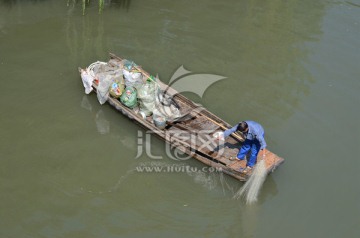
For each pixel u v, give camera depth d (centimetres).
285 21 1521
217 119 1088
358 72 1310
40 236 869
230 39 1427
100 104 1159
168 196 969
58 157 1033
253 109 1171
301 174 1016
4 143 1049
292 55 1370
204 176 1011
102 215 920
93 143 1072
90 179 993
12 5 1512
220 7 1583
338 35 1459
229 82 1257
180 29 1456
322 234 904
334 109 1184
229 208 951
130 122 1121
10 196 941
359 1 1647
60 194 955
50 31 1409
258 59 1350
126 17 1491
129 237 882
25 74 1238
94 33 1413
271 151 1061
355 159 1055
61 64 1284
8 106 1138
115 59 1248
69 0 1555
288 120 1145
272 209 949
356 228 916
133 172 1015
